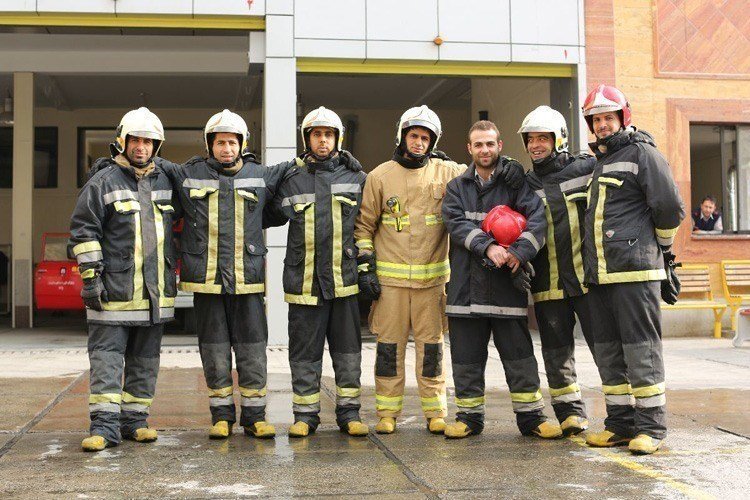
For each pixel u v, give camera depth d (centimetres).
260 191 503
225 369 496
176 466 414
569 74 1173
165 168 502
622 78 1183
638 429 448
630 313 446
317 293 498
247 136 503
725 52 1214
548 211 489
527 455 436
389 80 1712
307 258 500
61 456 437
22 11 1055
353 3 1107
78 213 466
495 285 485
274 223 536
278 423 537
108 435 459
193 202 496
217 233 492
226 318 501
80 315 1834
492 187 493
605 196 456
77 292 1356
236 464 418
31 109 1516
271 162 1088
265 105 1098
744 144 1240
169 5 1077
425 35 1121
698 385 689
